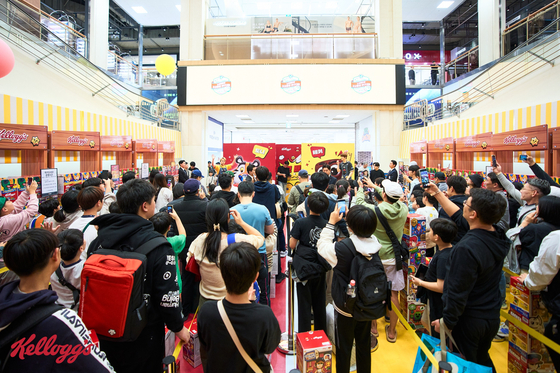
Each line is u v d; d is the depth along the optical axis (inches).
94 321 51.1
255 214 102.6
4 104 183.2
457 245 67.6
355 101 456.8
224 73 460.8
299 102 458.0
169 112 498.3
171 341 85.2
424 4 618.8
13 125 138.2
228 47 478.6
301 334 84.7
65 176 163.0
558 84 233.8
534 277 68.0
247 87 460.1
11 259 42.5
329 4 537.0
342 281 74.3
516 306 81.1
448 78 598.5
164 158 372.8
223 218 78.0
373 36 471.8
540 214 84.6
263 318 52.1
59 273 70.7
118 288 50.8
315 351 77.1
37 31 267.0
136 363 59.6
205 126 494.6
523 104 267.6
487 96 339.6
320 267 90.3
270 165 400.8
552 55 268.7
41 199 142.6
